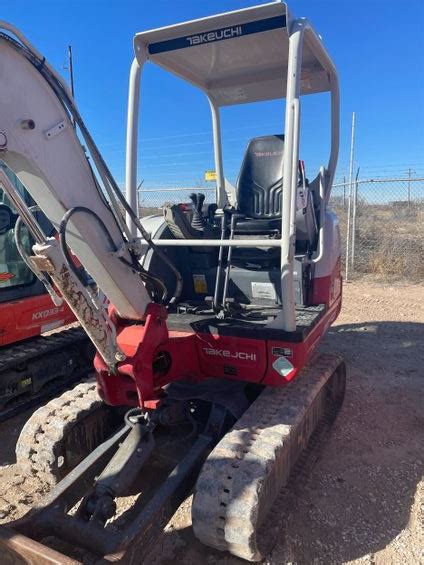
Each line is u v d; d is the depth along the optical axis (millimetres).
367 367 5688
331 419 4246
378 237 12805
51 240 2348
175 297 3252
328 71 4020
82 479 2795
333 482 3516
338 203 15609
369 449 3947
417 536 2996
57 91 2406
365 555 2852
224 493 2531
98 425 3654
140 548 2420
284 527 2975
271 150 4379
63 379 5141
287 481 3209
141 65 3408
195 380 3502
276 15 2926
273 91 4562
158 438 3479
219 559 2836
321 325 3721
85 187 2600
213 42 3229
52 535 2496
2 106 2203
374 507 3258
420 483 3512
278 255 3854
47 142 2395
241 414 3254
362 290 9625
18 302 4449
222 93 4664
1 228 4359
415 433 4211
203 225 3863
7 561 2232
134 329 3039
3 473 3768
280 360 3156
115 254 2734
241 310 3766
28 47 2285
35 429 3330
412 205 16266
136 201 3508
